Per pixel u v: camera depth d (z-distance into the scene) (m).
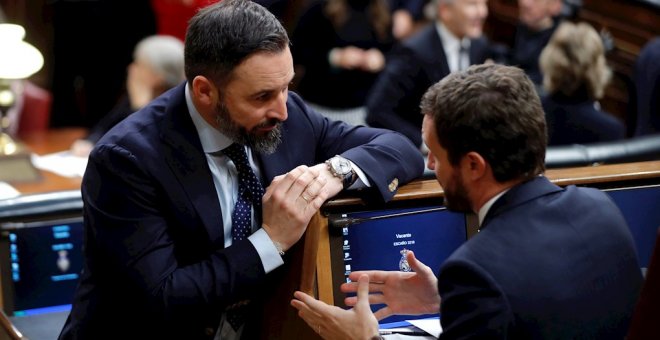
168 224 2.75
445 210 2.91
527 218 2.41
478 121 2.37
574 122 5.37
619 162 3.54
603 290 2.40
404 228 2.90
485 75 2.41
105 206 2.71
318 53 6.85
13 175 5.55
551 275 2.34
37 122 6.97
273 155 2.91
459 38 6.16
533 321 2.30
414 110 6.11
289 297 2.80
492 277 2.30
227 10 2.64
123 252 2.69
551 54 5.36
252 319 2.93
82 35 8.41
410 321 2.87
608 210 2.52
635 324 2.26
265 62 2.61
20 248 3.55
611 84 8.00
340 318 2.61
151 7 8.34
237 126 2.69
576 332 2.35
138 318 2.85
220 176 2.81
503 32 8.94
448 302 2.32
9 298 3.54
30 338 3.33
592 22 7.98
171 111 2.78
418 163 3.00
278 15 7.45
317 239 2.74
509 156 2.39
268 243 2.70
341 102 6.92
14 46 6.16
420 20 7.92
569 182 2.94
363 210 2.86
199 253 2.79
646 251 3.03
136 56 6.23
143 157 2.70
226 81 2.63
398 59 6.11
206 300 2.67
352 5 6.82
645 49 5.85
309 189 2.72
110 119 6.33
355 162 2.84
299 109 3.04
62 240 3.59
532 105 2.40
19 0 9.02
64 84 8.54
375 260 2.87
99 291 2.85
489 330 2.26
